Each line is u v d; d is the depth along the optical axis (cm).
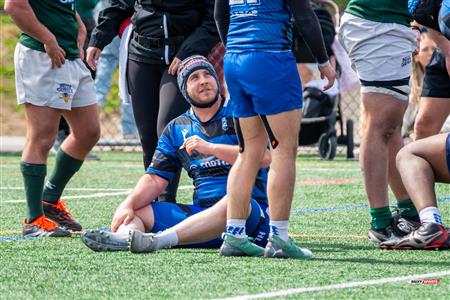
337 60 3997
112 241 1836
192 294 1432
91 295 1437
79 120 2156
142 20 2158
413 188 1861
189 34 2156
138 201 1923
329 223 2323
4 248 1908
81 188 3212
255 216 1856
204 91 1902
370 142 1953
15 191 3119
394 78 1922
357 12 1933
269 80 1672
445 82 2148
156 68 2177
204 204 1941
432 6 1841
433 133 2183
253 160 1747
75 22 2116
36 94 2064
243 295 1420
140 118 2208
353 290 1449
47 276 1591
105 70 4069
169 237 1836
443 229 1850
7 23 6081
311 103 4122
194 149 1889
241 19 1697
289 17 1695
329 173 3631
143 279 1552
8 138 5272
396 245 1867
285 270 1623
